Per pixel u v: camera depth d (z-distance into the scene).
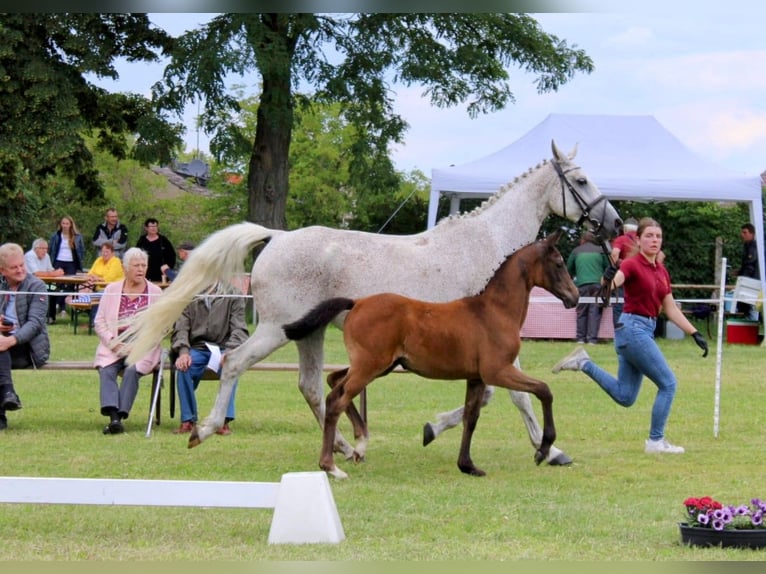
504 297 8.77
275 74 23.95
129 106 27.58
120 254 21.94
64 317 24.80
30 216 34.69
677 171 21.03
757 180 20.80
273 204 25.23
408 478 8.76
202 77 23.55
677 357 18.72
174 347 11.02
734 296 21.27
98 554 6.31
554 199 9.93
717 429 10.98
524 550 6.44
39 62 24.42
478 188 20.52
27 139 25.02
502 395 14.24
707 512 6.61
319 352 9.64
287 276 9.21
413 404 13.52
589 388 14.96
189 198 41.97
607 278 9.86
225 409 9.31
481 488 8.31
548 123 22.20
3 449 9.97
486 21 25.56
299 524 6.56
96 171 29.53
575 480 8.67
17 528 6.98
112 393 10.95
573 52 26.36
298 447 10.27
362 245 9.30
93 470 8.95
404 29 25.28
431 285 9.23
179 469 9.05
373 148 26.11
